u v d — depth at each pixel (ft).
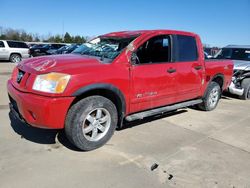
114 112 13.29
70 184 10.07
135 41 14.15
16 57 64.80
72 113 11.87
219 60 21.07
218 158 12.75
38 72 11.70
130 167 11.51
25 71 12.46
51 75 11.36
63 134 14.58
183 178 10.85
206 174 11.24
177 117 19.01
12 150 12.55
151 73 14.62
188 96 17.98
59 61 12.64
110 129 13.32
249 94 26.53
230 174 11.34
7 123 15.94
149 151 13.14
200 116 19.54
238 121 18.78
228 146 14.24
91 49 15.53
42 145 13.23
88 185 10.07
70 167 11.28
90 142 12.62
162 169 11.47
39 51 81.51
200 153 13.19
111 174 10.89
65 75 11.39
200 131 16.35
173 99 16.69
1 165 11.16
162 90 15.52
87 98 12.23
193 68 17.63
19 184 9.92
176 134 15.62
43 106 11.16
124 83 13.32
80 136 12.17
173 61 16.17
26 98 11.55
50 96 11.22
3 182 9.99
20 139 13.78
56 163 11.55
